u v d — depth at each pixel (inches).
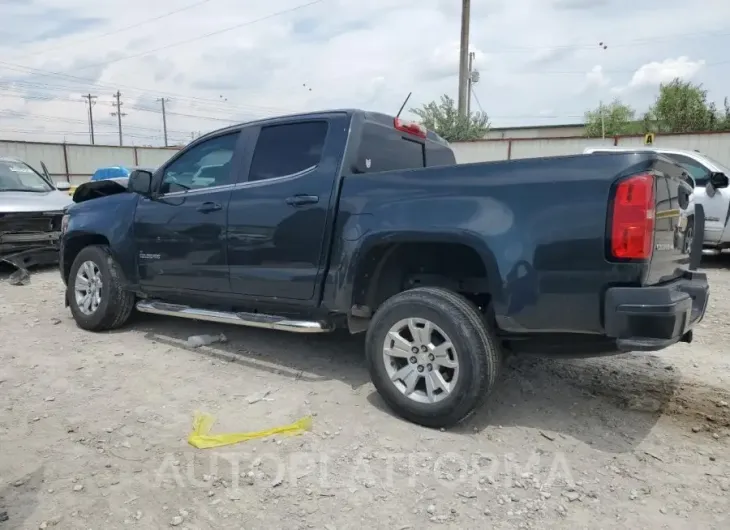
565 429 139.6
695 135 759.1
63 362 183.3
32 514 104.0
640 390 163.3
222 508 106.9
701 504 110.0
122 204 209.8
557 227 120.4
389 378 142.4
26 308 258.1
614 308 115.0
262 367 179.6
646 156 115.2
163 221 192.9
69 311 252.1
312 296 158.6
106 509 105.9
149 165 1320.1
